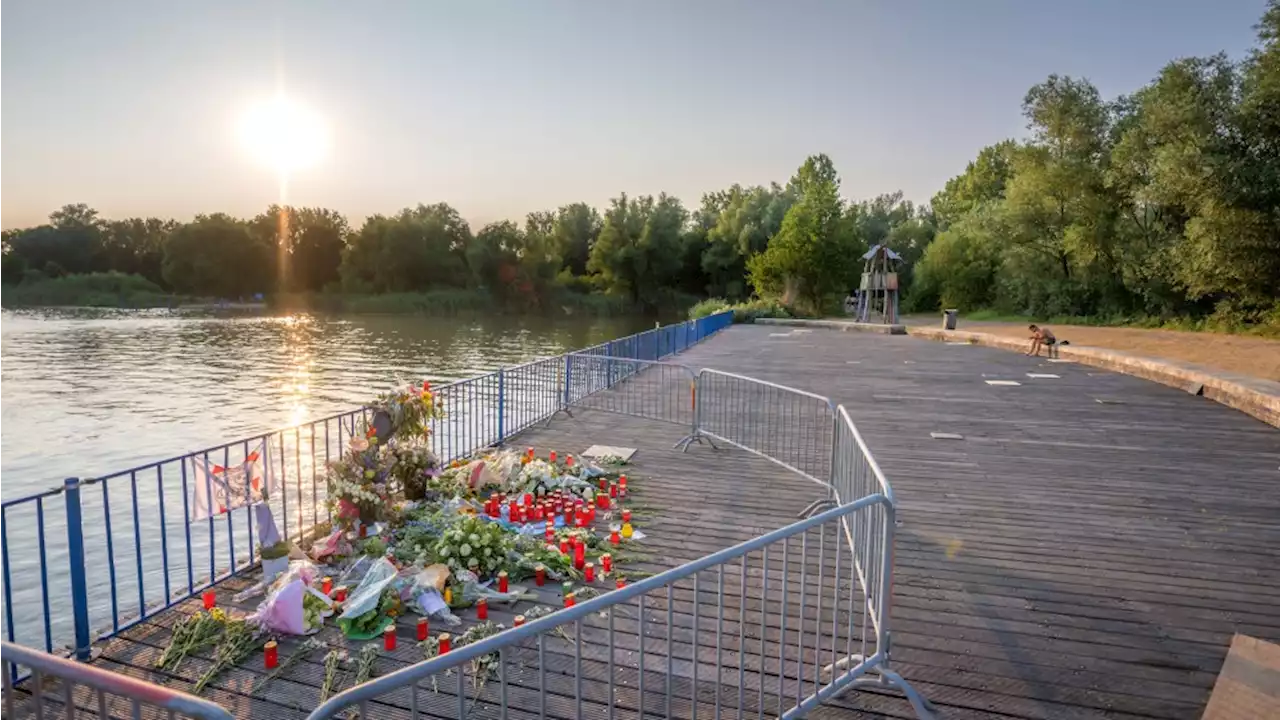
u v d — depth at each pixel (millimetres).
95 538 10047
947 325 28500
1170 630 4168
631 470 7629
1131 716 3344
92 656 3764
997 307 44062
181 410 20953
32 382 26078
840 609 4363
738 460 8055
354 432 6035
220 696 3453
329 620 4137
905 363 18438
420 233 77125
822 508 6254
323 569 4816
